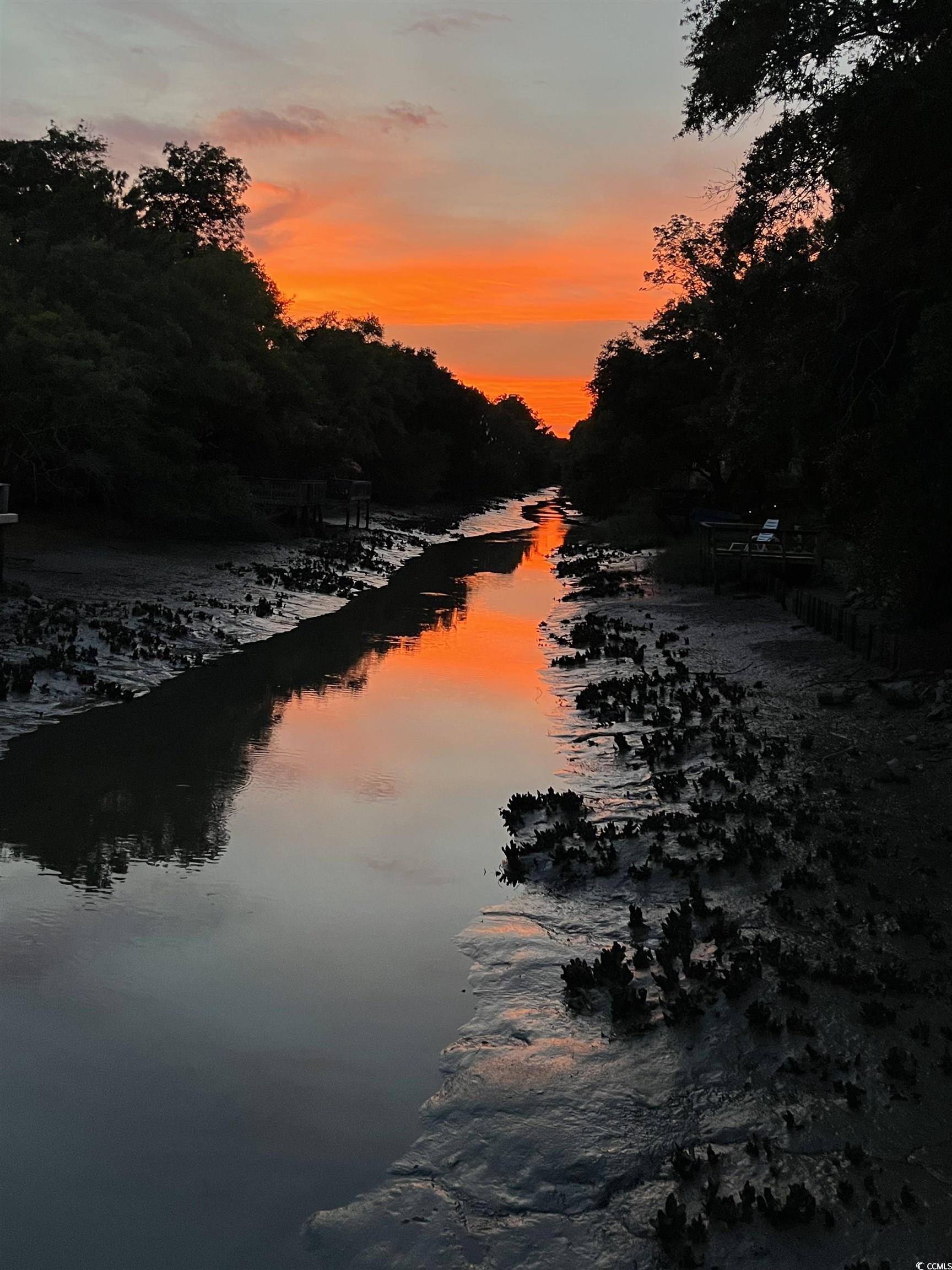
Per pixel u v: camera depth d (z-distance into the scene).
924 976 6.22
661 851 8.44
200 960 6.85
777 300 15.66
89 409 24.34
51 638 15.90
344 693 15.80
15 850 8.76
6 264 27.55
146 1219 4.41
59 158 37.25
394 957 6.96
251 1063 5.61
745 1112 4.97
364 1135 5.01
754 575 26.56
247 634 20.44
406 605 27.09
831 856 8.17
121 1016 6.07
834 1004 5.93
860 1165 4.55
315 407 45.38
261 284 38.41
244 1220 4.42
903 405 13.58
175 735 12.78
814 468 18.62
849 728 12.23
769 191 14.77
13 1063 5.53
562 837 9.05
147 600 20.86
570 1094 5.23
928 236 14.01
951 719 11.83
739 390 16.56
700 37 14.30
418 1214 4.42
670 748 11.79
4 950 6.88
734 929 6.86
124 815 9.77
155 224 47.69
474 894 8.12
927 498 14.25
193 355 30.39
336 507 51.66
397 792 10.86
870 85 13.09
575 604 27.30
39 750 11.72
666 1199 4.42
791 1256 4.04
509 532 66.62
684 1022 5.80
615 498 51.00
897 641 14.47
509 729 13.69
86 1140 4.92
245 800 10.41
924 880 7.68
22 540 25.47
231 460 39.00
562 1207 4.44
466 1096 5.24
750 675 15.96
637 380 41.47
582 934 7.25
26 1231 4.32
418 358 83.50
